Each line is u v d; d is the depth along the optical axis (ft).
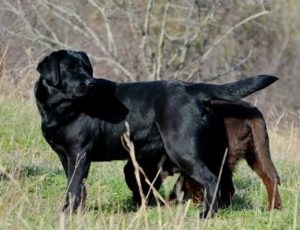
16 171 39.91
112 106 35.76
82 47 107.65
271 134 65.51
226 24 111.45
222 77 116.37
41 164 44.68
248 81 34.60
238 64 105.09
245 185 43.34
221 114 35.94
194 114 34.50
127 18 106.32
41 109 35.58
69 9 97.81
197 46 106.93
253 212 34.68
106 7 98.68
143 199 27.40
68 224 29.40
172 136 34.55
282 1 120.47
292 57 125.70
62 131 34.99
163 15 103.50
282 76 124.57
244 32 115.34
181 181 37.35
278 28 122.83
